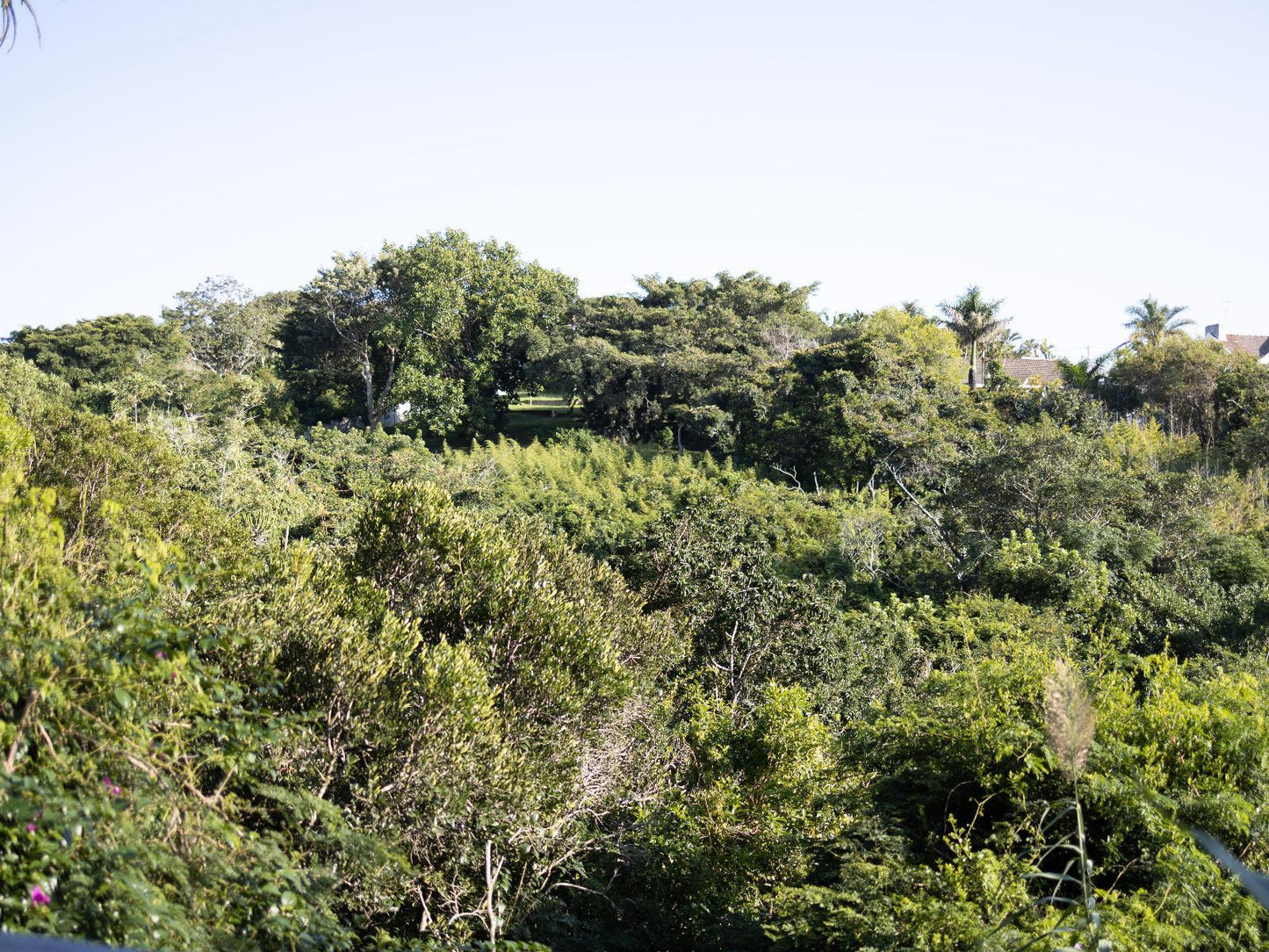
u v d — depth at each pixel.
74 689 4.33
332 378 60.97
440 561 11.78
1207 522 27.94
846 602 25.59
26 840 3.68
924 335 53.47
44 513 5.33
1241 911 5.79
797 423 42.88
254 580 9.48
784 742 10.91
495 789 8.40
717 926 8.44
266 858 4.91
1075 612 21.55
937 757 9.08
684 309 59.59
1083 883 4.61
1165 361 47.16
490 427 57.38
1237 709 8.45
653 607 18.28
